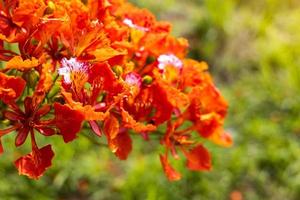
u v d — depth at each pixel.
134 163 1.77
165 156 0.81
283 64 2.38
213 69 2.40
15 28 0.71
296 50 2.42
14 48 0.96
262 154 1.91
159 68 0.78
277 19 2.66
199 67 0.82
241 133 1.99
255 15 2.69
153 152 1.83
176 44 0.83
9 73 0.75
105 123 0.70
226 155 1.86
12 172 1.66
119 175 1.79
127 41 0.77
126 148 0.76
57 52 0.74
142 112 0.75
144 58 0.80
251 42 2.53
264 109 2.13
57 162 1.70
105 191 1.73
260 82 2.26
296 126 2.02
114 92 0.70
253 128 1.98
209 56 2.43
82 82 0.70
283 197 1.83
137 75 0.74
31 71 0.72
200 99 0.81
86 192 1.73
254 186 1.83
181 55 0.84
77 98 0.70
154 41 0.79
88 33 0.70
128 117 0.70
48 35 0.70
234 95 2.18
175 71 0.78
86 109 0.66
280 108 2.13
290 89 2.21
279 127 2.03
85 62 0.70
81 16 0.71
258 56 2.46
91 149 1.80
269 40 2.51
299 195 1.84
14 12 0.70
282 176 1.87
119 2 0.83
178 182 1.72
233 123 2.05
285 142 1.96
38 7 0.70
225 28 2.52
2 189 1.60
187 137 0.83
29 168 0.70
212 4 2.50
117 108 0.73
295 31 2.57
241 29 2.57
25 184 1.65
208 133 0.82
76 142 1.76
